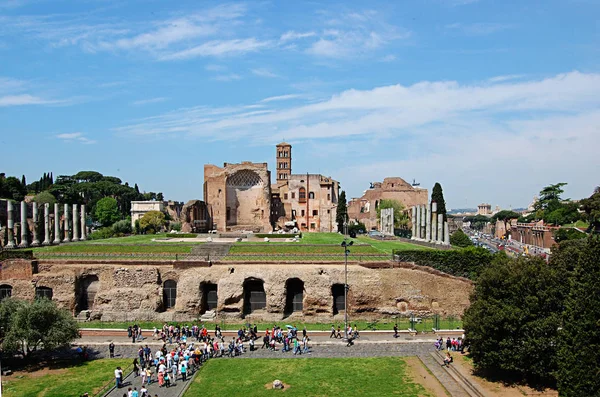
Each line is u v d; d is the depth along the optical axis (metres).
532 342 46.47
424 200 198.75
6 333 57.91
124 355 60.09
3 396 47.59
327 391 48.00
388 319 74.12
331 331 68.75
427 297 76.50
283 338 62.12
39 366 56.50
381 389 48.38
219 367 55.31
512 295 49.75
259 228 145.62
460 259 79.75
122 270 78.38
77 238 122.25
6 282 77.44
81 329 70.31
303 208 165.50
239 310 74.25
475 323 50.25
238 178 150.62
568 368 40.12
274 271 76.50
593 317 39.66
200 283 75.75
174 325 71.62
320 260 81.00
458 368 53.09
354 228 166.75
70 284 76.94
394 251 83.00
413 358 57.62
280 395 47.16
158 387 49.91
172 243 96.19
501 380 49.44
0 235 120.94
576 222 166.38
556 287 48.66
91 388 49.62
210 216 147.12
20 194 182.88
